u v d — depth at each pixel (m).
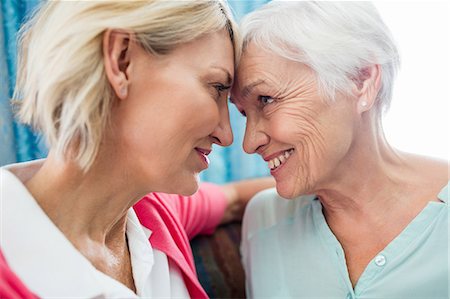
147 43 0.62
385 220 0.83
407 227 0.79
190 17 0.64
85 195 0.68
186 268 0.84
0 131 1.07
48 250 0.64
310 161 0.78
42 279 0.63
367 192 0.82
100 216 0.72
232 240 1.15
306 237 0.90
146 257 0.78
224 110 0.75
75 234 0.70
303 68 0.74
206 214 1.08
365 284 0.79
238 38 0.73
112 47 0.61
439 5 1.17
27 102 0.66
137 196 0.73
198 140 0.70
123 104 0.64
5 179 0.65
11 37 1.05
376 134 0.83
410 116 1.23
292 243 0.92
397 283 0.78
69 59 0.59
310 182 0.80
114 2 0.60
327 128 0.75
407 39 1.20
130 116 0.64
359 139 0.79
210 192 1.12
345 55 0.72
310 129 0.75
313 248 0.88
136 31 0.60
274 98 0.77
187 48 0.65
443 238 0.77
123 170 0.68
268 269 0.93
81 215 0.69
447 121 1.21
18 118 0.75
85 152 0.63
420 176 0.84
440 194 0.80
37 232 0.64
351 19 0.74
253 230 1.01
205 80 0.67
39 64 0.62
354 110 0.77
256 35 0.75
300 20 0.73
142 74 0.63
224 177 1.31
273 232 0.96
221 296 1.06
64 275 0.64
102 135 0.64
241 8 1.10
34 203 0.65
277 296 0.90
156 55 0.63
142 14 0.60
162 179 0.69
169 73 0.64
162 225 0.86
